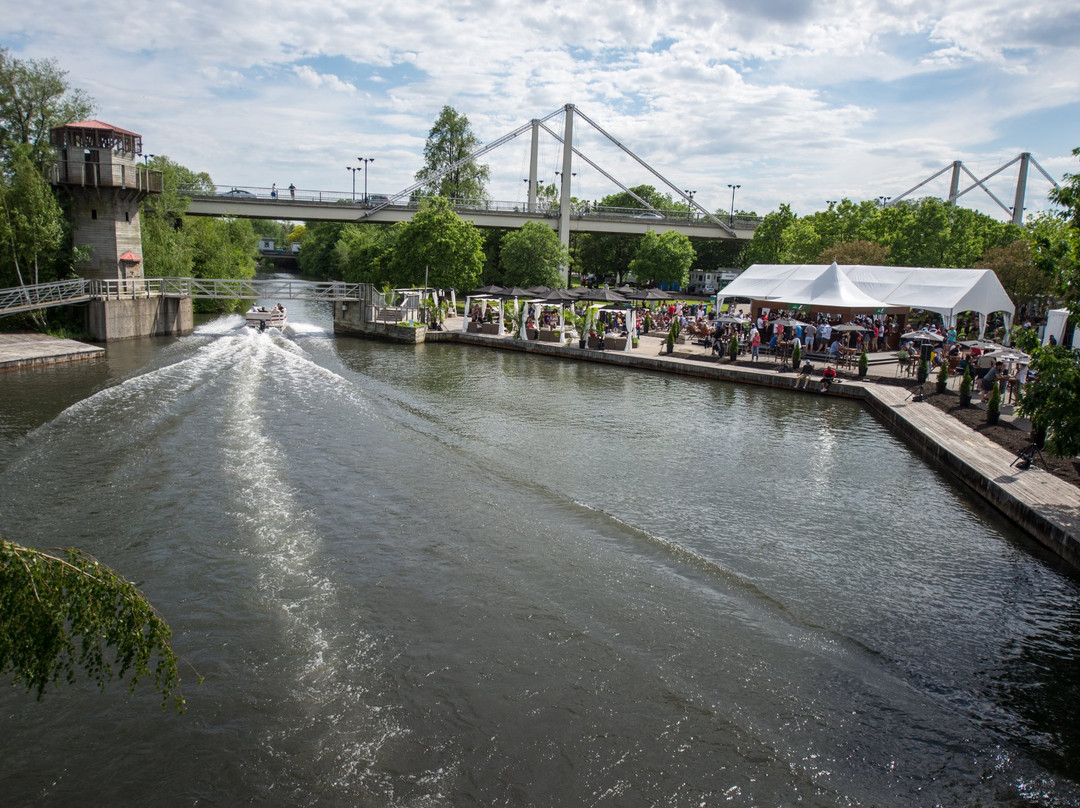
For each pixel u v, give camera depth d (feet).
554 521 52.31
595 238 360.89
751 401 102.63
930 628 39.86
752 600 41.52
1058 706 33.40
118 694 32.19
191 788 26.76
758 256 280.72
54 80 165.17
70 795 26.48
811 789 27.30
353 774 27.37
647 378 120.88
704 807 26.23
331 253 361.92
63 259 157.89
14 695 32.27
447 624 37.86
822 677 34.42
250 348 143.13
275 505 53.72
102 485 57.06
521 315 156.25
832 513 57.41
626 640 36.78
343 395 95.86
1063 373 51.60
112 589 17.37
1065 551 48.96
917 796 27.30
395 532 49.44
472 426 81.61
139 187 164.66
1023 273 181.06
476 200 281.74
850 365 122.21
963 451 70.18
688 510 56.44
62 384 99.81
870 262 204.13
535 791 26.76
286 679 33.01
